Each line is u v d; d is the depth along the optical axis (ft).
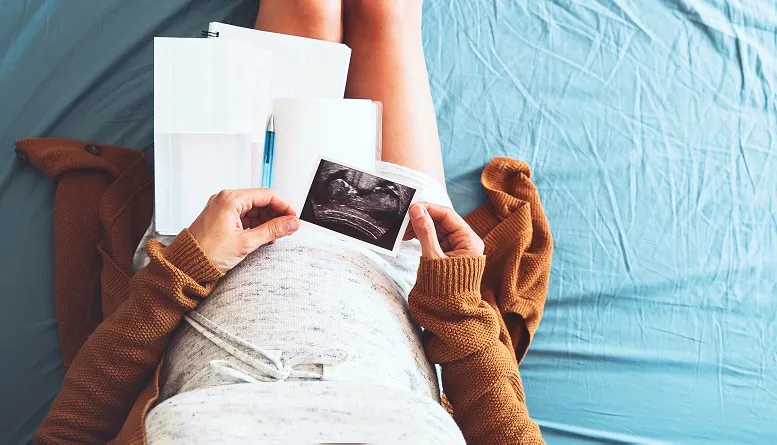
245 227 3.77
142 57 4.80
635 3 5.22
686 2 5.22
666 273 5.03
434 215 3.71
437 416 2.97
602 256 5.02
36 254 4.57
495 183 4.98
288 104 3.96
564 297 4.96
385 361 3.22
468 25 5.13
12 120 4.65
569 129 5.12
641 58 5.20
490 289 4.65
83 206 4.53
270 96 4.21
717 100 5.22
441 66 5.09
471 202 5.01
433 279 3.49
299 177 3.94
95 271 4.53
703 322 4.99
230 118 3.88
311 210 3.60
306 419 2.83
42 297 4.56
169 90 3.86
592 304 4.98
